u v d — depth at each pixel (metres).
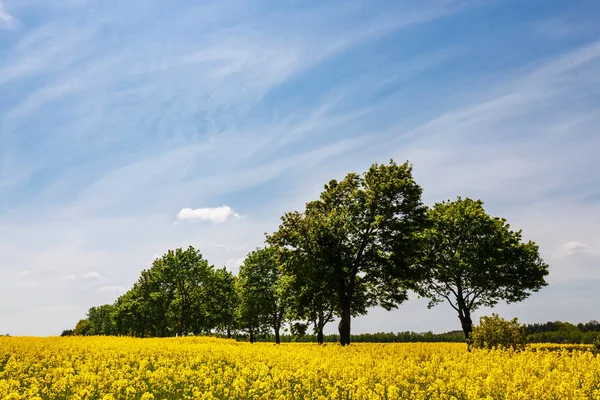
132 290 92.06
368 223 34.50
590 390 14.47
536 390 13.31
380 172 36.62
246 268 57.09
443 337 70.25
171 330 78.12
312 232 34.62
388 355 22.61
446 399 13.41
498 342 26.41
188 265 72.81
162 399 13.97
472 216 41.56
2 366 20.33
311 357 21.92
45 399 13.80
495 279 39.19
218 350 26.55
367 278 35.97
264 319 56.69
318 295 36.22
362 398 13.60
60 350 25.25
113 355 23.69
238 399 14.23
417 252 36.38
